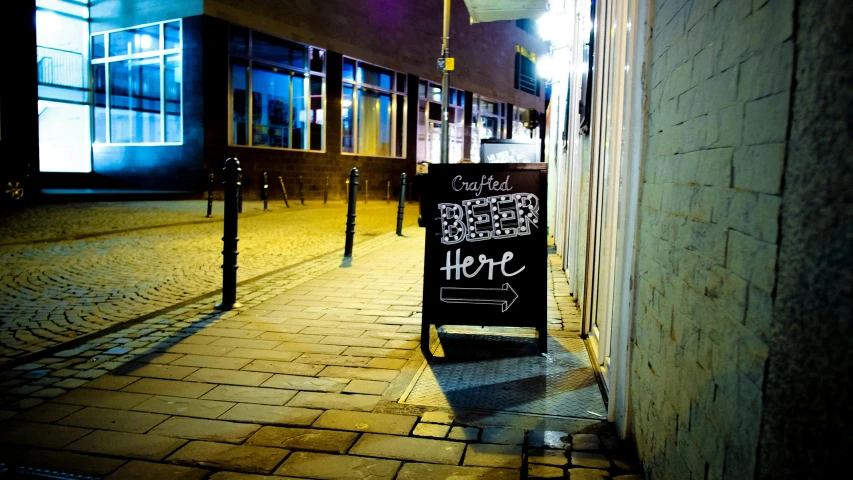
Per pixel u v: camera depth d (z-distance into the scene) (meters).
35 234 9.19
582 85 5.31
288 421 2.81
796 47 1.08
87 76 19.52
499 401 3.07
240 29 18.06
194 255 7.92
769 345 1.17
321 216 14.48
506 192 3.92
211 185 12.67
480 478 2.29
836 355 0.93
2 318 4.68
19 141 15.12
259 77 18.86
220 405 3.00
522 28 33.22
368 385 3.30
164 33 17.77
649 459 2.18
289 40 19.34
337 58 21.14
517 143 11.60
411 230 11.72
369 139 23.38
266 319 4.72
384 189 23.92
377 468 2.37
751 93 1.30
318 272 6.85
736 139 1.38
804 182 1.04
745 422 1.28
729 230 1.42
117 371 3.50
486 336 4.31
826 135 0.97
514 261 3.91
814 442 0.99
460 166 3.96
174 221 11.62
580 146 5.44
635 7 2.55
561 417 2.87
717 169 1.51
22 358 3.71
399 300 5.43
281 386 3.28
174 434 2.67
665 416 1.97
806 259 1.03
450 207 3.96
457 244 3.95
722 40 1.49
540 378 3.43
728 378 1.40
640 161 2.43
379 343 4.11
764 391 1.18
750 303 1.27
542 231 3.90
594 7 4.34
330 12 20.56
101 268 6.88
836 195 0.93
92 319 4.70
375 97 23.38
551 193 11.24
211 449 2.53
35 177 15.43
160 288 5.91
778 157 1.15
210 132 17.42
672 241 1.93
